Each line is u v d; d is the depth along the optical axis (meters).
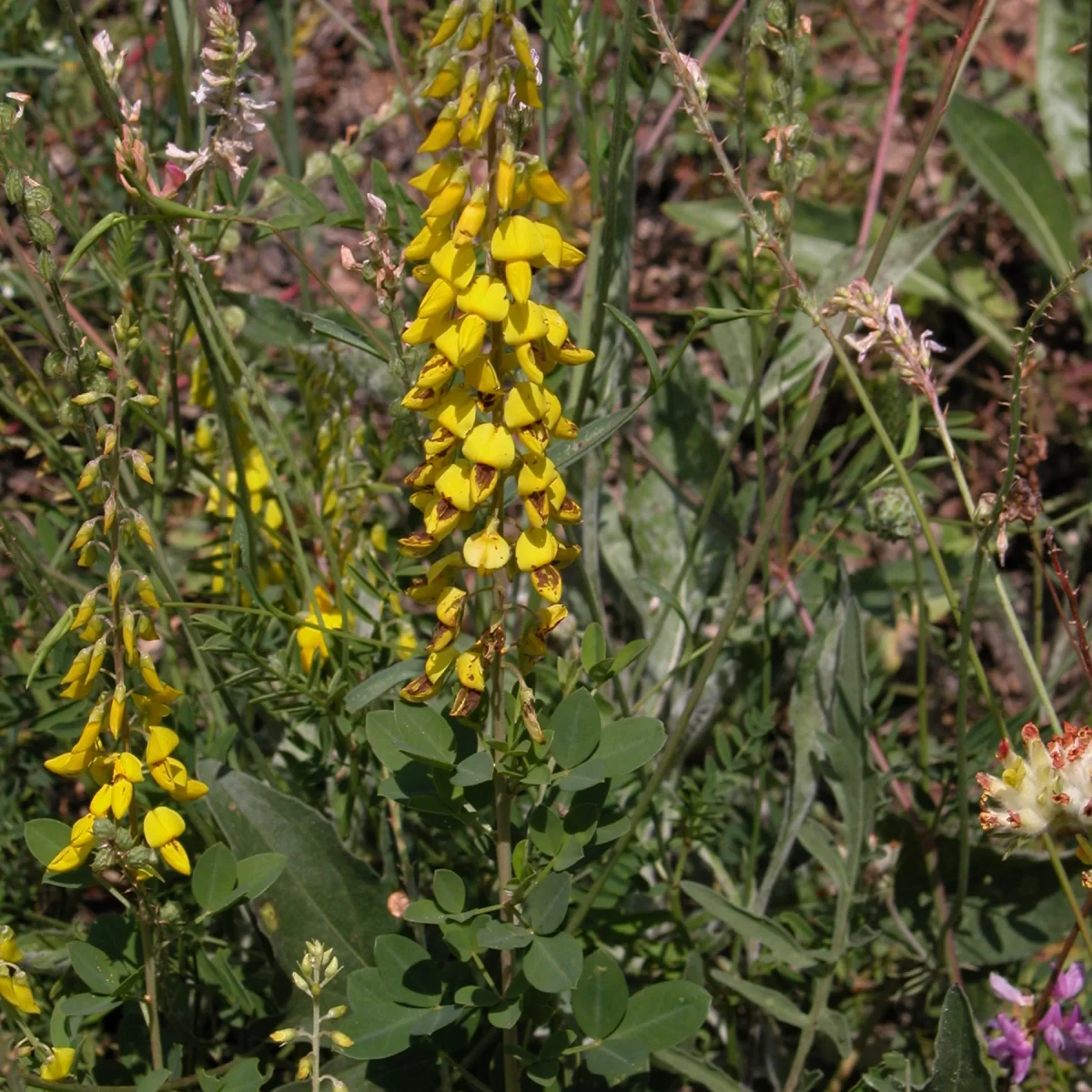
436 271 0.23
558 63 0.41
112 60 0.33
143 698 0.27
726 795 0.43
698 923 0.39
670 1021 0.28
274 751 0.41
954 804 0.39
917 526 0.37
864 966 0.40
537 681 0.41
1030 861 0.37
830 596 0.40
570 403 0.39
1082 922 0.30
